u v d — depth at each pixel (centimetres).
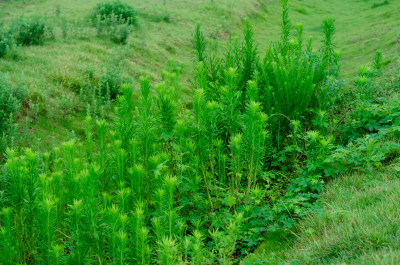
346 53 1557
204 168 390
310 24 2584
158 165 325
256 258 299
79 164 365
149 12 1983
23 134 612
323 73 542
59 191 349
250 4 2659
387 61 1088
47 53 1052
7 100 620
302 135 491
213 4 2386
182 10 2203
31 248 308
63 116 724
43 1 2156
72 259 271
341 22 2600
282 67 502
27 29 1136
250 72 554
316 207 340
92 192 261
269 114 489
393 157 421
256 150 375
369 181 366
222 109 412
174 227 280
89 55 1114
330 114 525
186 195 396
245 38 570
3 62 870
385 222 262
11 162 296
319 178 425
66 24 1354
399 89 620
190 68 1359
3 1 2091
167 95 383
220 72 539
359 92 507
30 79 792
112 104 835
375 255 223
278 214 380
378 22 2234
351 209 316
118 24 1491
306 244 290
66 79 864
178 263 270
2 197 367
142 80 365
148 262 258
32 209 296
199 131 373
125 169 358
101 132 372
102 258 279
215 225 356
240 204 401
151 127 372
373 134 449
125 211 306
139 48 1391
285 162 488
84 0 2247
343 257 243
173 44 1627
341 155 390
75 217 272
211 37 1842
